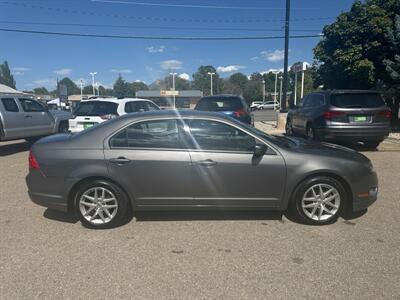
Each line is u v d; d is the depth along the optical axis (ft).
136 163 14.92
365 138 31.81
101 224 15.24
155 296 10.28
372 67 51.01
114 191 15.08
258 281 11.04
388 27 48.91
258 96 347.77
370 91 32.19
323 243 13.69
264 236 14.37
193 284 10.89
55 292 10.52
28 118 37.04
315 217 15.43
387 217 16.39
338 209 15.42
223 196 15.25
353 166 15.23
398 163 28.22
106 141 15.20
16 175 25.39
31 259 12.55
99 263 12.25
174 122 15.31
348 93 32.12
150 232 14.87
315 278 11.19
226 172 15.03
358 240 13.93
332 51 57.06
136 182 15.03
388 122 31.73
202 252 13.01
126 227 15.40
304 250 13.11
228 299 10.12
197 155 15.02
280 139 17.15
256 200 15.34
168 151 15.07
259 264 12.10
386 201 18.69
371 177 15.60
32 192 15.53
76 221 16.17
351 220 16.05
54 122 41.22
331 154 15.49
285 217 16.40
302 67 57.72
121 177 14.96
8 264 12.19
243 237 14.28
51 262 12.33
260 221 15.96
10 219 16.46
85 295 10.36
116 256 12.75
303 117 37.60
